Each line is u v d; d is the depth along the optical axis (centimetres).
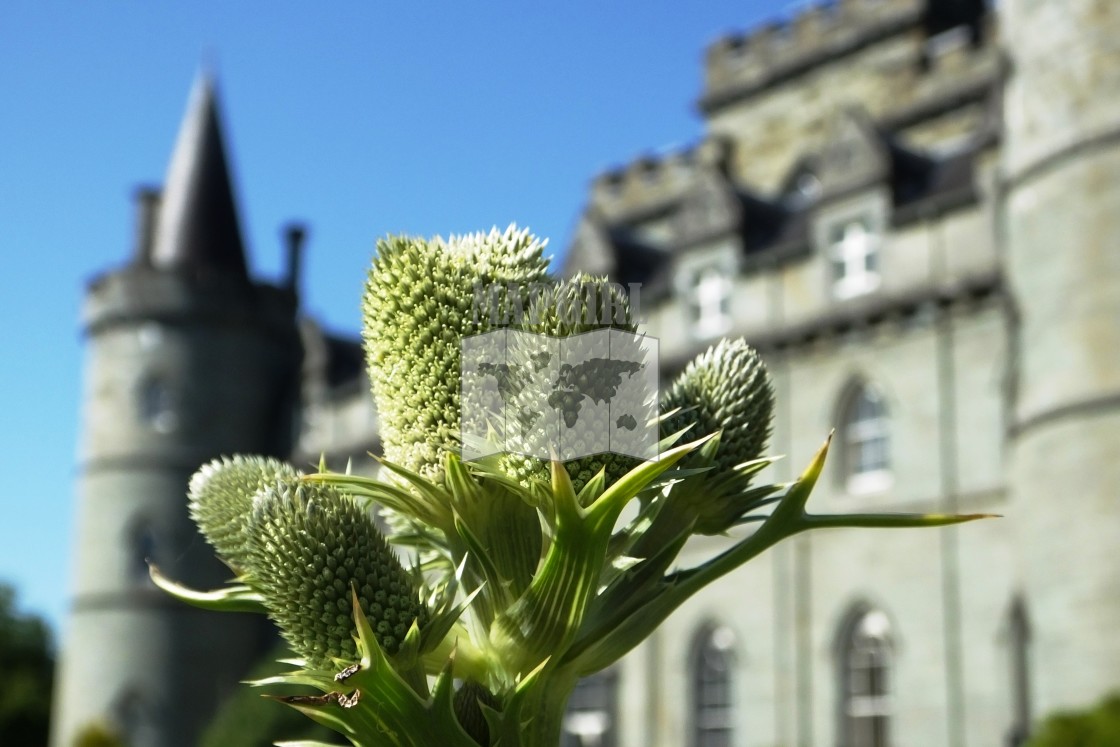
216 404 4306
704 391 215
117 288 4378
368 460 3934
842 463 2812
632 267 3366
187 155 4578
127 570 4234
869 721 2702
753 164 3878
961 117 3366
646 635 191
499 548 192
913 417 2703
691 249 3167
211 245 4484
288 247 4594
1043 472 2364
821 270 2916
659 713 3016
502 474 181
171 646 4169
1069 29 2419
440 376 187
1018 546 2456
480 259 190
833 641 2755
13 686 5972
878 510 2719
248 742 2420
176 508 4247
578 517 174
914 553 2659
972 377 2625
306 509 179
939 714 2562
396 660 177
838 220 2903
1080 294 2348
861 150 2888
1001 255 2617
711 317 3130
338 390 4131
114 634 4191
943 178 2830
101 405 4372
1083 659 2244
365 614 176
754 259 3031
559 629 182
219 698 4169
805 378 2900
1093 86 2377
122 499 4266
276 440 4344
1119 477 2256
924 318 2711
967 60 3381
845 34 3678
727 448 210
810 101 3762
